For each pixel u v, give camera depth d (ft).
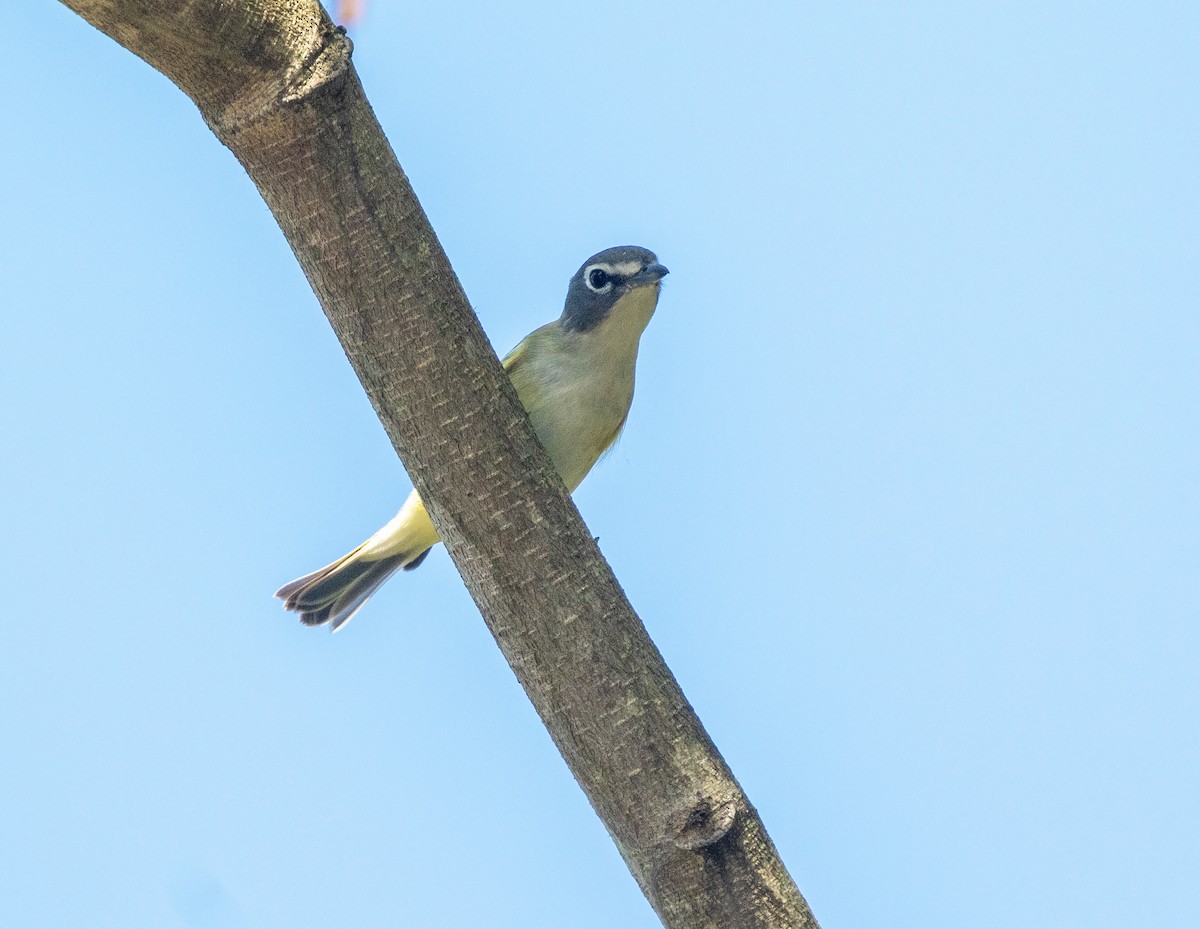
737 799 31.01
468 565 32.27
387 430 32.17
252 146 29.66
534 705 32.35
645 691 31.32
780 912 30.55
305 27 28.84
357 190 30.12
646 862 31.07
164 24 27.32
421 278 30.96
